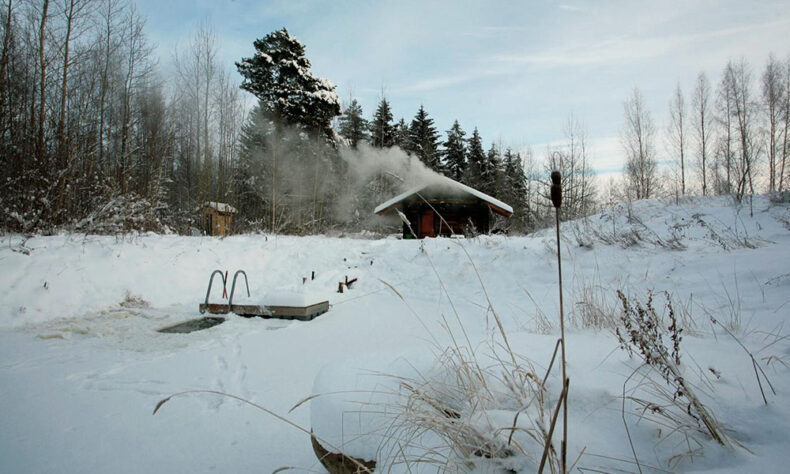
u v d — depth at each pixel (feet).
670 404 4.68
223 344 16.06
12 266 21.97
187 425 9.30
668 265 21.81
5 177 33.88
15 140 36.50
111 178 39.47
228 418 9.62
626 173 106.42
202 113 73.05
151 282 25.95
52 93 43.57
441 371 5.58
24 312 19.79
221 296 26.45
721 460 3.72
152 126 65.72
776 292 13.87
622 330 9.16
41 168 34.68
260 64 81.46
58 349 15.49
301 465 7.42
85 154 40.29
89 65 49.37
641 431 4.29
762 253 19.63
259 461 7.74
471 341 7.71
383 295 26.96
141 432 9.01
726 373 5.71
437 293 26.71
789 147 73.41
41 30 38.27
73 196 36.17
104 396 11.00
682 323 11.15
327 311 22.98
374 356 6.38
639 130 104.06
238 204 77.82
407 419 4.59
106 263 25.31
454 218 55.62
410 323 19.35
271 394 10.98
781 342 8.09
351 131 104.42
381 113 102.89
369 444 4.69
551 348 6.81
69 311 21.24
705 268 19.60
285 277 31.89
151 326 19.33
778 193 40.14
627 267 23.36
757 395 4.88
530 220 99.50
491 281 27.30
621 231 31.86
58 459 7.97
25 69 41.24
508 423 4.41
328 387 5.48
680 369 5.72
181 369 13.16
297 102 81.10
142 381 12.09
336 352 14.64
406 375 5.60
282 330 18.37
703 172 93.76
